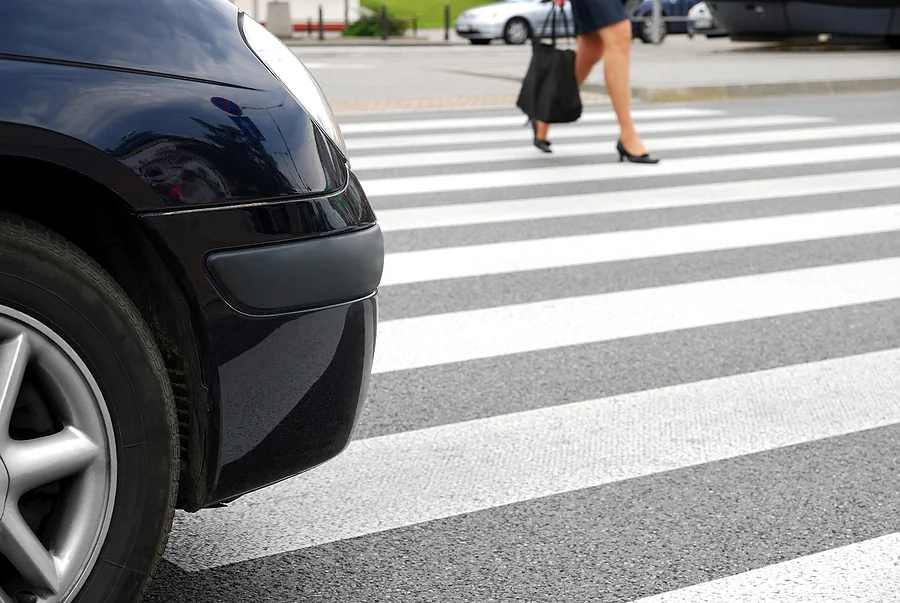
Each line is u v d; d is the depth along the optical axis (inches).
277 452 89.2
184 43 84.8
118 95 79.7
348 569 106.6
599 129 445.7
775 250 246.2
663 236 259.4
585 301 206.5
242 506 120.5
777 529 116.3
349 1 1475.1
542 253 242.5
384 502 122.2
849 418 149.3
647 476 129.7
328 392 90.8
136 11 83.5
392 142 405.1
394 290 213.0
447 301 205.8
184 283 81.9
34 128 75.9
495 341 182.5
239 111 84.8
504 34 1098.7
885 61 723.4
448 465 132.6
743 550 111.5
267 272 84.6
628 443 139.9
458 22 1122.7
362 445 138.6
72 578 80.5
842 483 128.2
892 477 130.1
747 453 136.9
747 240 255.4
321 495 123.8
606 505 121.9
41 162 76.8
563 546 112.1
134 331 81.6
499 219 276.5
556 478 129.0
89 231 85.2
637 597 102.0
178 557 108.0
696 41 1056.8
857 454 136.9
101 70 79.8
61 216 85.0
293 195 86.1
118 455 81.7
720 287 216.4
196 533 113.5
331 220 88.7
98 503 81.4
